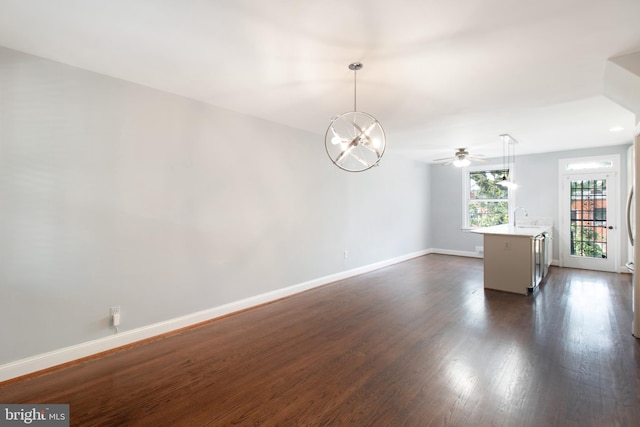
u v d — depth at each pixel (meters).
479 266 6.31
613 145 5.65
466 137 4.99
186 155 3.21
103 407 1.95
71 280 2.51
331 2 1.72
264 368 2.41
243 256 3.74
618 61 2.35
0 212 2.20
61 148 2.45
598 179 5.83
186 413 1.89
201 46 2.21
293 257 4.38
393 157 6.60
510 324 3.24
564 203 6.20
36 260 2.35
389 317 3.49
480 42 2.14
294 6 1.75
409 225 7.19
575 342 2.80
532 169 6.54
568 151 6.14
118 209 2.75
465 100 3.28
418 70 2.56
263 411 1.91
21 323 2.29
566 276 5.38
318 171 4.77
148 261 2.94
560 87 2.93
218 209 3.49
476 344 2.79
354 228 5.50
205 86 2.93
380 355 2.60
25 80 2.30
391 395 2.05
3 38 2.11
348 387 2.15
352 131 4.47
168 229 3.08
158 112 3.00
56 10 1.79
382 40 2.11
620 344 2.76
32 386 2.17
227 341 2.90
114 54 2.33
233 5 1.74
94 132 2.62
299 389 2.13
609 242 5.73
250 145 3.80
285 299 4.17
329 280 4.97
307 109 3.58
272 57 2.36
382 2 1.71
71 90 2.50
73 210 2.51
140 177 2.88
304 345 2.80
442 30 1.99
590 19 1.88
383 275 5.54
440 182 7.95
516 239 4.37
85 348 2.57
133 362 2.51
